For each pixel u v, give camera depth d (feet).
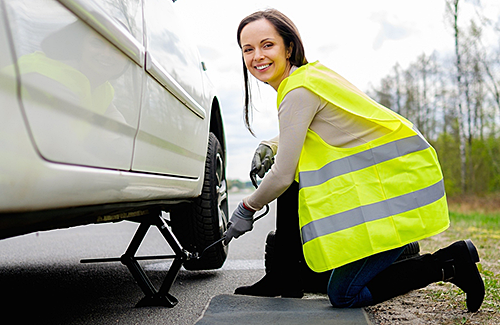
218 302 6.56
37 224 3.81
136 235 7.02
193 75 7.95
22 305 6.89
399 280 5.91
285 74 6.41
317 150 5.87
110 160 4.54
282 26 6.19
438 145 76.48
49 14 3.48
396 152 5.62
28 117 3.21
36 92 3.28
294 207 6.71
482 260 11.02
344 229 5.48
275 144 7.25
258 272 9.82
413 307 6.49
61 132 3.64
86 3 3.99
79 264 11.03
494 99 60.54
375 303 6.03
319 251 5.53
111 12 4.61
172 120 6.47
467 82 61.36
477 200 54.29
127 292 7.88
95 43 4.19
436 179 5.70
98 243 15.31
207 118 8.79
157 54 6.06
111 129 4.56
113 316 6.25
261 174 7.10
